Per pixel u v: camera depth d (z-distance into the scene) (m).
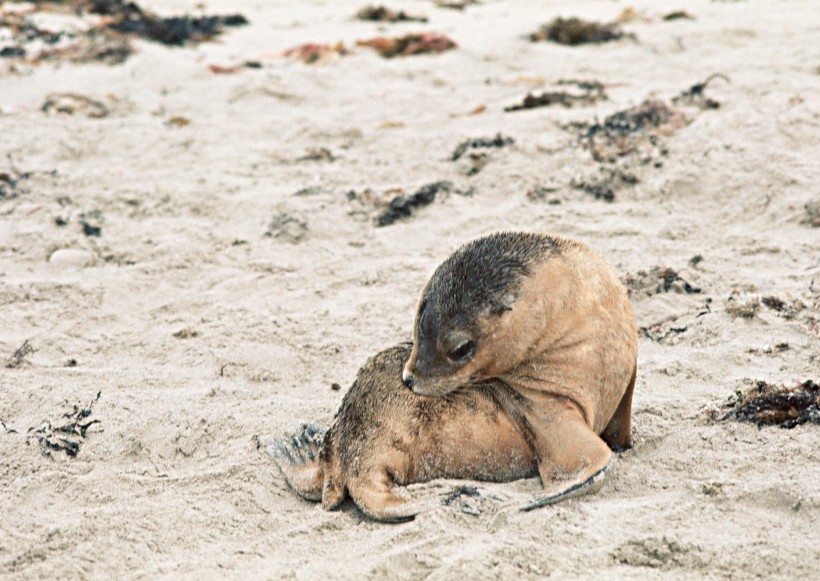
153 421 22.92
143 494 20.31
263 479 20.73
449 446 19.62
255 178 39.34
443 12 73.81
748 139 37.19
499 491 19.05
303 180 38.94
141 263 32.69
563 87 47.78
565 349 19.14
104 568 17.64
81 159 42.00
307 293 30.20
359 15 71.88
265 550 18.09
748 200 33.81
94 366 26.42
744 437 20.95
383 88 51.31
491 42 58.62
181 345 27.39
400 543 17.78
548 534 17.66
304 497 20.14
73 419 23.14
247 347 26.95
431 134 43.06
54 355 27.03
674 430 21.48
